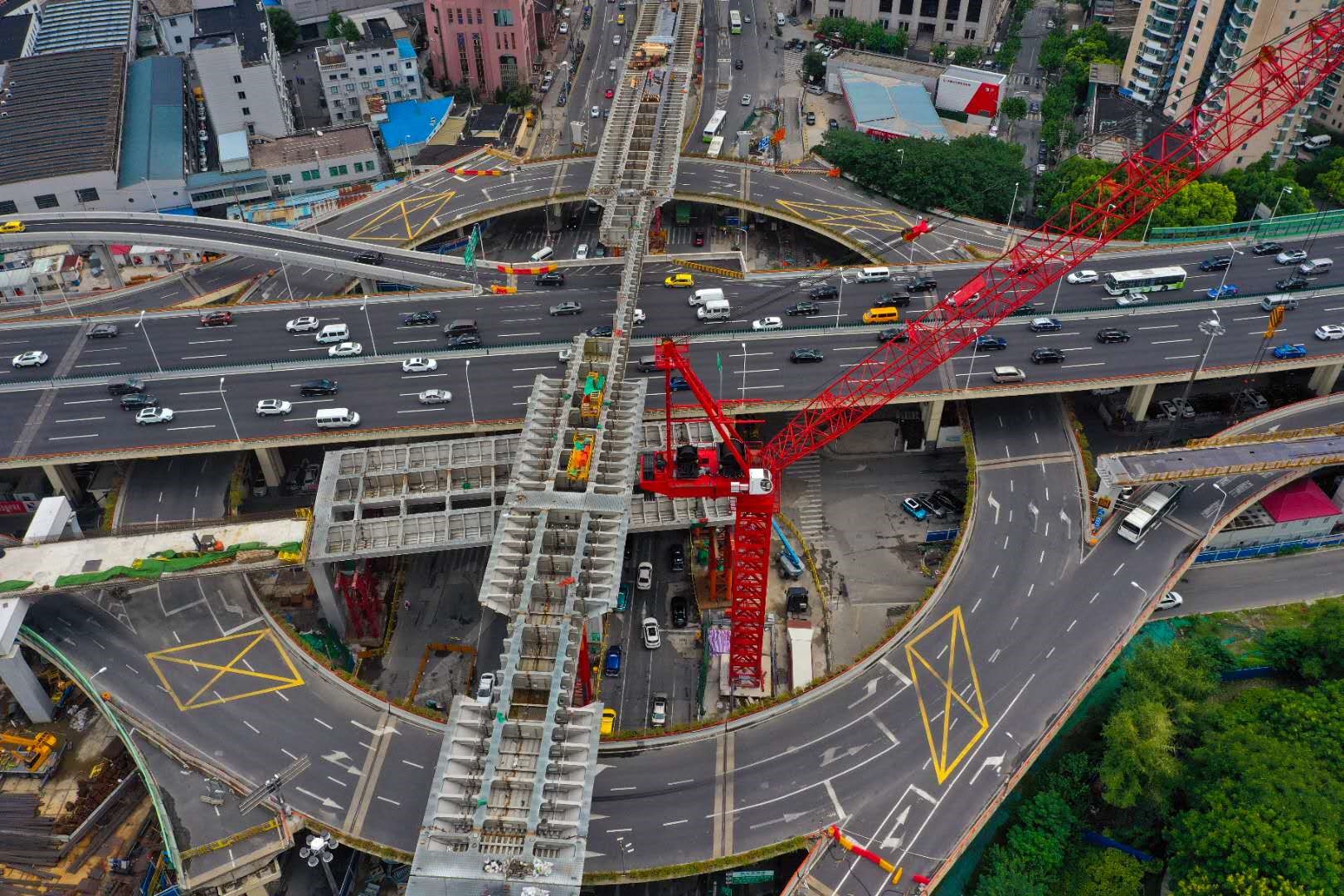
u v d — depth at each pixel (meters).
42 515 156.00
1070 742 145.50
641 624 160.88
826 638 157.00
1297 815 120.25
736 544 136.62
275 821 125.06
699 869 121.31
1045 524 164.50
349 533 153.38
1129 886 127.12
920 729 135.88
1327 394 192.62
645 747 135.62
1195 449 165.88
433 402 179.62
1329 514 168.38
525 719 118.25
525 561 134.88
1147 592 153.12
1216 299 196.88
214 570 147.25
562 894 103.00
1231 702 141.25
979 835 135.25
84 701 151.38
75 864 133.00
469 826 108.88
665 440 168.62
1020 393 177.62
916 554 172.88
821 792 129.25
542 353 191.50
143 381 185.75
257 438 172.50
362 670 155.25
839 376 182.75
